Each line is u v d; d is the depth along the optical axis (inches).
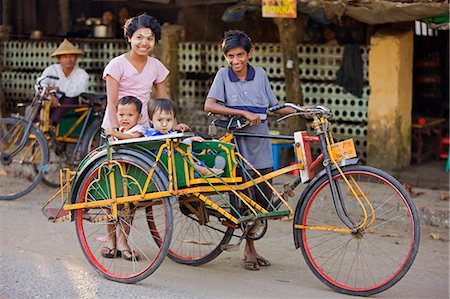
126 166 186.9
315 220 261.4
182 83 398.9
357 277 198.8
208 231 243.9
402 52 335.0
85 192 194.9
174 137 177.2
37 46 438.3
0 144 304.8
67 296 174.9
